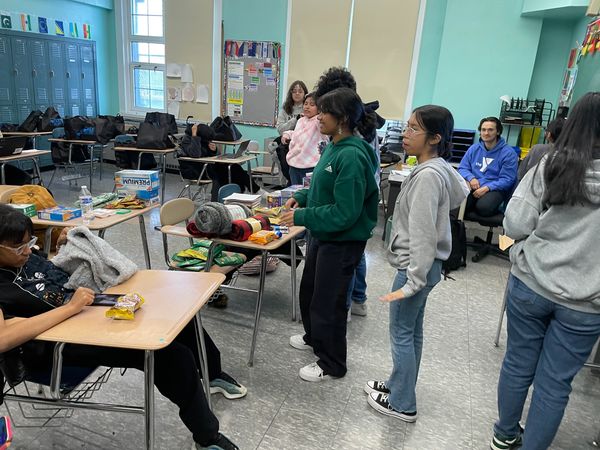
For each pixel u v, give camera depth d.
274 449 1.80
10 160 4.50
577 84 4.21
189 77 6.86
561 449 1.90
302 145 3.53
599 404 2.20
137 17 7.38
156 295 1.58
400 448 1.85
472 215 4.11
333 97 1.87
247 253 2.72
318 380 2.23
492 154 4.16
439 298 3.32
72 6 6.93
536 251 1.48
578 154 1.32
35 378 1.51
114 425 1.88
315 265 2.30
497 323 2.97
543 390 1.54
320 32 5.98
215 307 2.94
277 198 2.72
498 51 5.05
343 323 2.16
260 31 6.37
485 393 2.23
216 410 2.00
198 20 6.58
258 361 2.38
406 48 5.61
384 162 4.91
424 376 2.35
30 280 1.52
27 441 1.78
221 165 5.29
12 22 6.12
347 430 1.92
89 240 1.67
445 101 5.37
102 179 6.62
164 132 5.44
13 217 1.41
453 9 5.12
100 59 7.57
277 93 6.46
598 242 1.35
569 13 4.59
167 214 2.57
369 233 2.01
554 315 1.49
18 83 6.31
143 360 1.52
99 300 1.50
